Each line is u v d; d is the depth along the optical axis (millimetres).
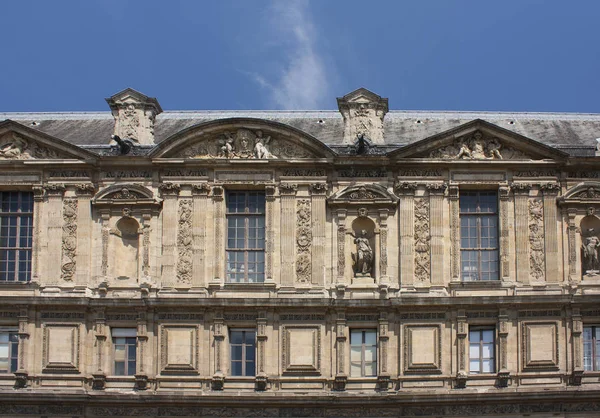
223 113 64562
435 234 55250
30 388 54344
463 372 53781
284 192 55781
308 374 54125
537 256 55250
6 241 56562
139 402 53719
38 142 56594
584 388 53500
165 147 56000
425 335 54250
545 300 54188
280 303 54188
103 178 56375
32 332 54969
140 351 54406
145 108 57781
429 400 53094
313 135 60281
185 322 54750
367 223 55781
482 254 55750
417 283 54875
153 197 55781
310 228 55469
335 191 55844
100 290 55031
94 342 54750
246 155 56219
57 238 55812
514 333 54375
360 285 54812
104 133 61312
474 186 55938
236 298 54312
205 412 53781
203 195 55969
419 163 55688
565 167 55875
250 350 54844
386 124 61594
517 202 55656
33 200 56562
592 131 61250
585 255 55312
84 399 53688
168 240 55594
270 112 64375
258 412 53688
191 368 54312
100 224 55969
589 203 55562
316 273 54938
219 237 55594
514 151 56094
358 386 54125
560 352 54250
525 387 53625
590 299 54219
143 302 54562
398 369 54125
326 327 54562
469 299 54031
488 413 53344
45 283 55438
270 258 55250
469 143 56094
